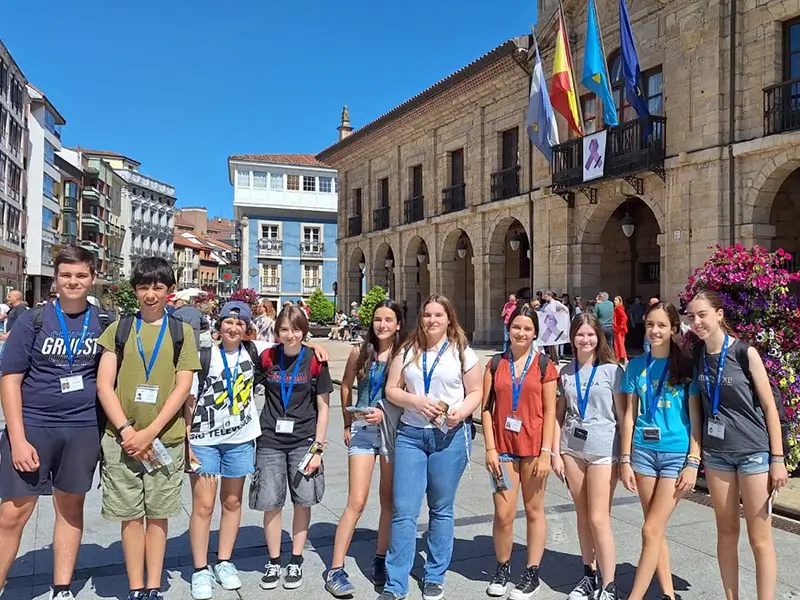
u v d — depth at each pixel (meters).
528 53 20.70
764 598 3.92
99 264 60.25
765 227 14.35
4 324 13.21
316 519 6.11
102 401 4.07
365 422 4.70
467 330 28.94
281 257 52.38
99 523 5.95
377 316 4.76
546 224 20.28
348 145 33.41
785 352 6.92
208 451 4.54
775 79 13.95
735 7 14.51
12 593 4.42
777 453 3.88
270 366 4.79
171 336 4.23
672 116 15.96
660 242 16.31
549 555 5.23
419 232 28.00
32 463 3.94
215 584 4.61
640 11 17.08
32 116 46.66
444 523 4.46
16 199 42.62
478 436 10.09
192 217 112.38
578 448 4.47
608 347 4.58
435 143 26.95
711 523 5.97
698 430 4.16
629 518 6.08
